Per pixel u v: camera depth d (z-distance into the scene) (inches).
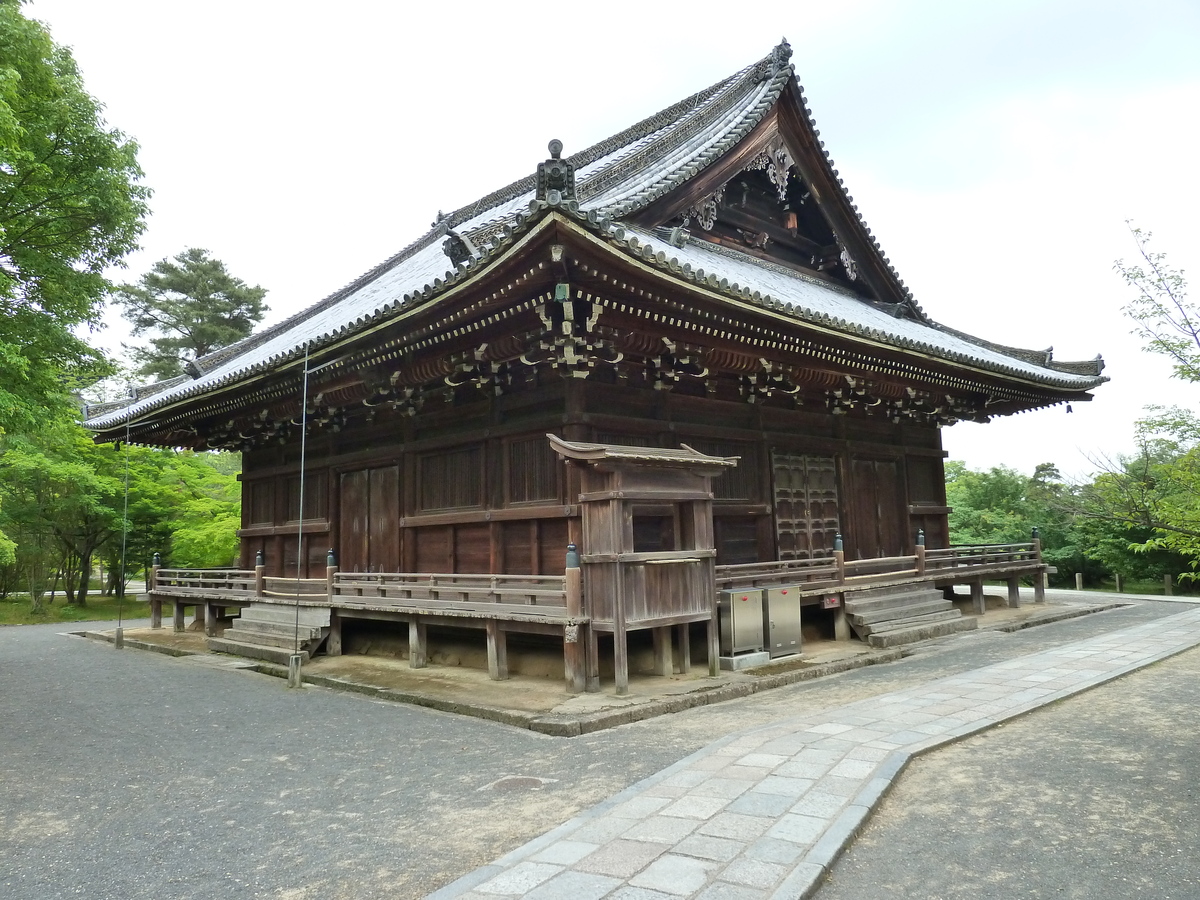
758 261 757.3
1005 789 249.0
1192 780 253.3
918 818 227.6
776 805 233.5
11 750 362.3
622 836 214.1
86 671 613.0
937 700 369.4
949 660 507.5
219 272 1937.7
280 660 595.8
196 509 1176.8
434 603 519.8
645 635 501.7
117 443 909.8
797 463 659.4
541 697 417.1
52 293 584.7
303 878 206.8
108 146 565.6
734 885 181.3
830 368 612.7
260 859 222.1
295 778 304.8
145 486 1223.5
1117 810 228.8
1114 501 296.8
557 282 418.3
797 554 641.0
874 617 590.6
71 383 946.1
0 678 585.9
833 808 229.0
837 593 582.2
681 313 472.4
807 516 658.8
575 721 357.7
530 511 518.3
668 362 524.7
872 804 232.1
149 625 982.4
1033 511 1446.9
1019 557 810.2
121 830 251.3
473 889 183.6
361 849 225.8
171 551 1243.8
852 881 188.9
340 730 385.1
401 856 218.5
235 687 518.6
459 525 577.3
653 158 703.7
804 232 812.6
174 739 377.1
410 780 295.1
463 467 582.9
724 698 419.8
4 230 548.7
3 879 214.1
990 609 773.3
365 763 322.7
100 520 1232.8
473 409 574.6
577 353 473.4
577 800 257.4
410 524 609.9
